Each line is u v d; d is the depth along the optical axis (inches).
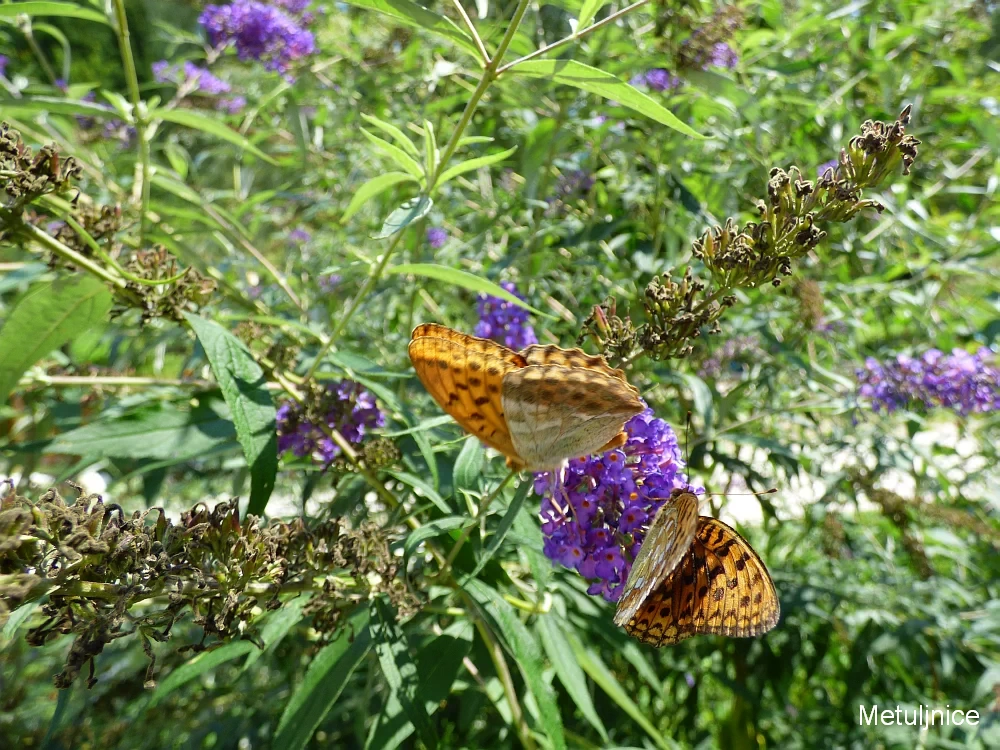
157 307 6.3
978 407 9.1
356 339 10.7
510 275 9.9
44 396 10.8
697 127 10.2
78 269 6.2
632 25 10.8
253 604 5.0
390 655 6.0
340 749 9.9
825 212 5.2
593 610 8.4
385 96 12.8
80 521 4.1
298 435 7.3
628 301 9.4
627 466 5.7
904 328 12.8
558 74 5.6
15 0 10.2
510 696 7.0
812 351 10.1
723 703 14.1
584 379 4.8
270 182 16.1
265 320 7.1
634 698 11.2
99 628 3.9
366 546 5.7
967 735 9.6
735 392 9.0
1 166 5.2
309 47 12.0
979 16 11.7
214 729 10.2
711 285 6.2
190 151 15.9
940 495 12.2
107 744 10.2
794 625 10.9
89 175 10.5
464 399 5.4
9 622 4.6
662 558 5.1
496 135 12.8
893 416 9.8
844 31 11.5
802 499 11.3
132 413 7.1
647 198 10.4
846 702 10.4
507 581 7.3
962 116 11.3
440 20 5.5
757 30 11.0
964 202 12.9
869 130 5.1
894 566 11.1
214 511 4.7
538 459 5.0
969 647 10.3
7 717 11.0
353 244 12.0
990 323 10.5
